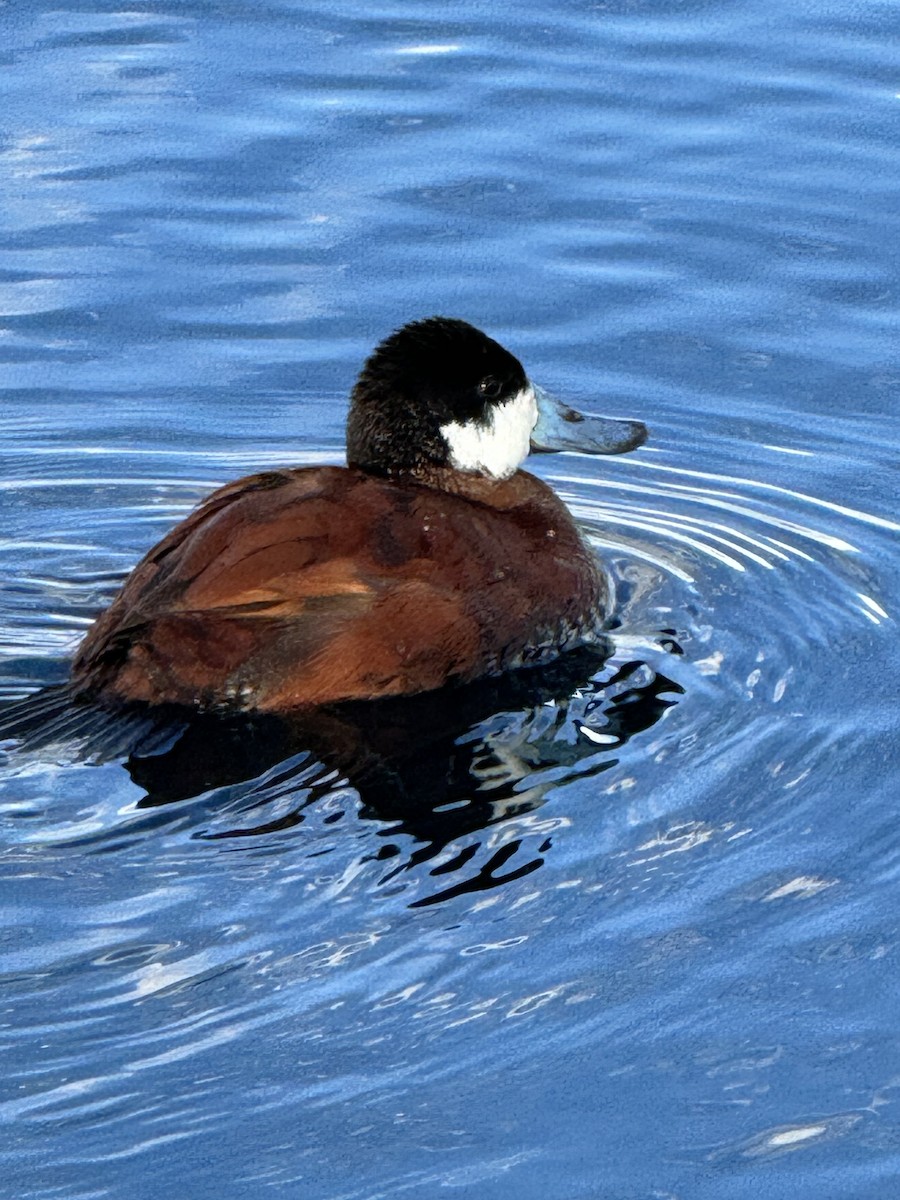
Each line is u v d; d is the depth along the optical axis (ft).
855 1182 19.38
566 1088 20.38
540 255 41.24
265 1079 20.17
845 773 25.75
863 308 39.68
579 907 22.93
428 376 30.45
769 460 35.83
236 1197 18.90
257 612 26.37
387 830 24.14
